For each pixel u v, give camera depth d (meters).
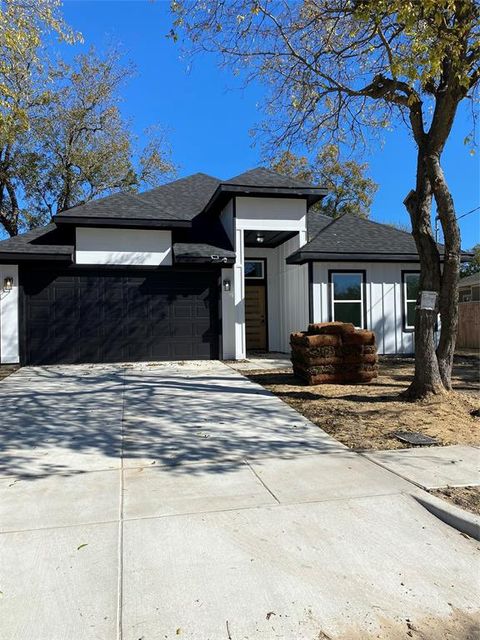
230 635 2.67
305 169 23.20
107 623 2.75
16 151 21.91
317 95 9.29
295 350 10.71
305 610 2.88
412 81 6.35
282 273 17.19
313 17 8.62
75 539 3.64
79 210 13.73
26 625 2.73
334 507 4.18
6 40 8.30
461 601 3.00
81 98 22.73
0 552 3.46
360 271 15.15
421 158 7.98
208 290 14.55
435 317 8.09
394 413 7.37
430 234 7.95
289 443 6.07
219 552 3.47
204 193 18.36
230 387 9.70
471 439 6.12
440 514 4.03
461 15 6.57
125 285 14.06
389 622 2.80
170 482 4.78
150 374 11.52
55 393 9.22
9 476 4.97
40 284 13.59
